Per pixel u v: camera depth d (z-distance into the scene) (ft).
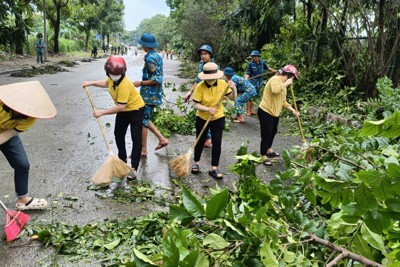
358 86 32.63
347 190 5.46
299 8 48.39
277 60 44.11
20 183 12.55
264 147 18.98
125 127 16.61
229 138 24.54
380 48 30.50
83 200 13.99
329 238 7.23
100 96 39.32
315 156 9.97
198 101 16.38
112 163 14.48
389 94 24.64
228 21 58.85
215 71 15.89
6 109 11.02
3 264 9.94
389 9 29.76
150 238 11.08
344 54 35.06
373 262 5.60
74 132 23.89
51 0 121.39
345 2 32.76
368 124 4.45
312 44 38.81
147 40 18.35
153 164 18.52
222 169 18.42
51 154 19.13
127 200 14.28
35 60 92.17
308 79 37.42
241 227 5.87
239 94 29.07
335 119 27.55
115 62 14.74
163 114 25.02
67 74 63.52
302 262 5.60
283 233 6.46
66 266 9.93
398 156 7.02
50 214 12.75
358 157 9.64
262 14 50.78
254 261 5.58
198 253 4.82
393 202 4.60
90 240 11.15
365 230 6.05
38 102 11.11
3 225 11.89
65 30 169.58
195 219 6.20
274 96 18.29
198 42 84.58
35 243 10.98
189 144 22.50
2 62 74.95
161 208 13.83
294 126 28.71
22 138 21.93
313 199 7.13
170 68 92.94
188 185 16.17
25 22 76.69
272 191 7.42
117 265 9.91
